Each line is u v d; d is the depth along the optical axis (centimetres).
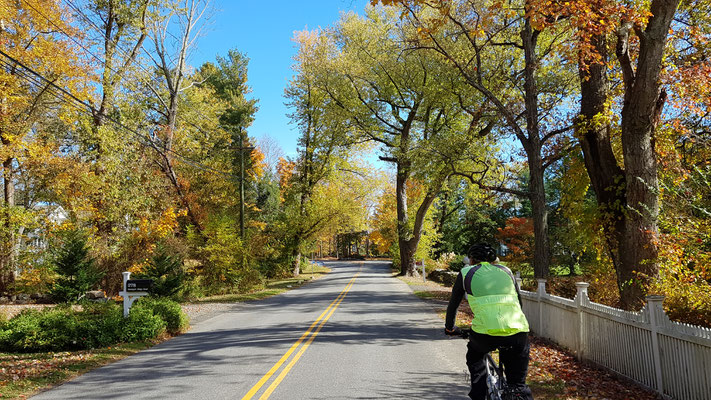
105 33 2848
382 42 2884
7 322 1132
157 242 2456
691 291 686
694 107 1070
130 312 1199
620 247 1053
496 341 412
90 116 2603
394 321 1413
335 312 1666
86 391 677
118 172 2547
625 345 688
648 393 615
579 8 994
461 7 1786
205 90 4503
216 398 620
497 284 429
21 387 704
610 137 1282
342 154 4253
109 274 2377
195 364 846
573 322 874
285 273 4534
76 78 2445
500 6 1253
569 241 2100
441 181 2247
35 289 2427
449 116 3170
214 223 2948
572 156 1438
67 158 2447
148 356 950
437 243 5784
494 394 433
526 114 1620
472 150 2038
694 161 1191
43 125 2514
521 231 3525
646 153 980
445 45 2134
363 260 9606
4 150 2186
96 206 2552
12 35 2242
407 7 1392
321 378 720
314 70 3550
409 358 873
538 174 1608
